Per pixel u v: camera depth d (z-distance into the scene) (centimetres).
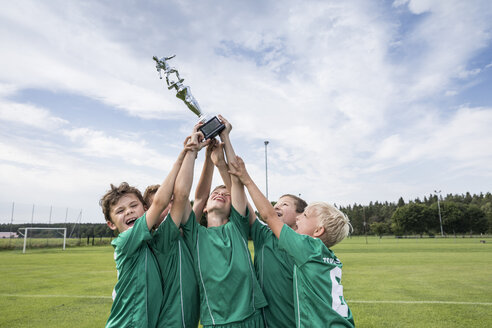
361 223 10475
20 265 1505
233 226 225
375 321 503
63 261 1727
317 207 220
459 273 1087
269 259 233
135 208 235
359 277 995
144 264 198
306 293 179
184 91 233
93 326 487
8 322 511
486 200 11388
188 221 223
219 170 249
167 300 202
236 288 199
